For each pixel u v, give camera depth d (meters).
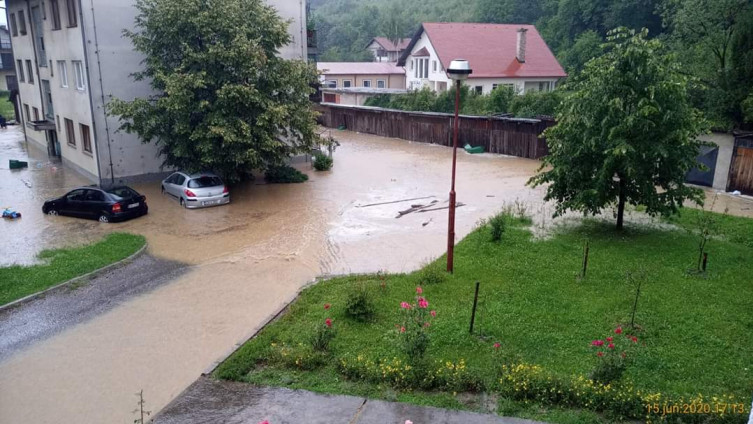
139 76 22.58
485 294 11.79
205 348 10.50
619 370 8.02
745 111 20.86
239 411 8.08
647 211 15.42
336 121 45.38
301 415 7.93
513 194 22.05
